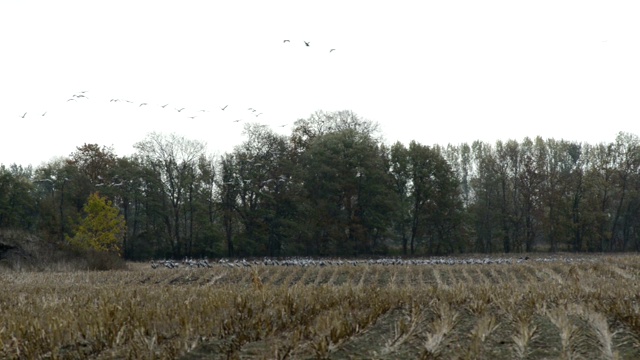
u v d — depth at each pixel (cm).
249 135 7294
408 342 1477
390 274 4175
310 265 4947
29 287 2888
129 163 7225
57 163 7550
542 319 1775
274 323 1653
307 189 7444
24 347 1377
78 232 5641
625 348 1438
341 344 1430
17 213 7000
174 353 1323
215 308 1820
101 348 1404
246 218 7262
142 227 7494
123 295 2264
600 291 2323
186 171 7300
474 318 1842
